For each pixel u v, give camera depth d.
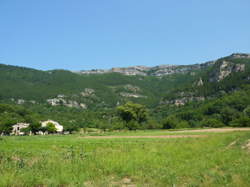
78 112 166.00
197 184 10.11
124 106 111.88
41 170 12.58
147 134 60.47
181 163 14.91
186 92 192.38
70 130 111.62
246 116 93.75
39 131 112.81
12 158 16.52
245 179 10.18
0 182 10.02
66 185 10.58
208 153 18.61
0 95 179.88
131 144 30.22
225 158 15.38
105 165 13.91
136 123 105.56
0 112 124.31
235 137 29.25
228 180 10.38
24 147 26.73
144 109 115.00
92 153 19.64
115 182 11.19
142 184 10.58
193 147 22.91
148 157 16.72
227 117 103.12
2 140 40.09
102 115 153.25
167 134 56.47
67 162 14.75
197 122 109.19
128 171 12.83
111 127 107.25
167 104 194.00
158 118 149.12
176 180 10.80
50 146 28.20
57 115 147.50
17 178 10.69
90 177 11.67
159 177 11.34
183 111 141.25
